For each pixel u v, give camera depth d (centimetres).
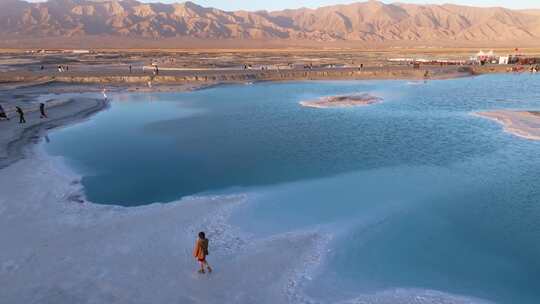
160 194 1805
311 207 1622
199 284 1131
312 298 1074
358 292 1099
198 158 2325
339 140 2656
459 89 5147
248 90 5288
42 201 1700
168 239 1379
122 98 4700
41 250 1305
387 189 1803
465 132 2833
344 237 1380
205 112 3747
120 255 1279
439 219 1513
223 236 1396
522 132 2753
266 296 1081
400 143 2564
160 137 2830
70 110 3741
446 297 1078
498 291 1107
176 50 17488
